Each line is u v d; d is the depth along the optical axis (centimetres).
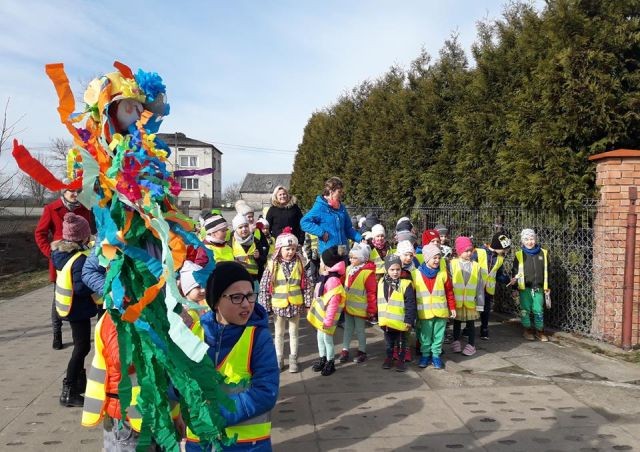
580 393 470
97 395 234
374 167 1279
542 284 657
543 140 672
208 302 235
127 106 208
